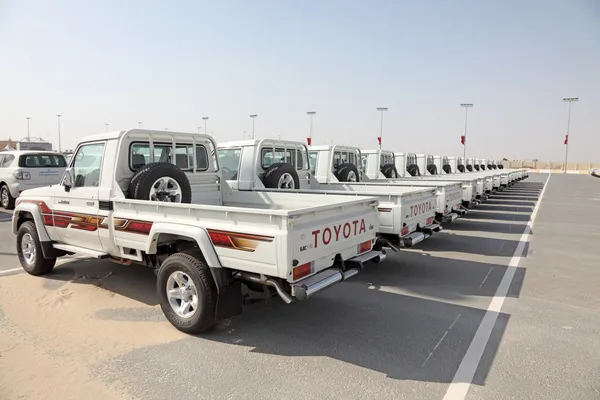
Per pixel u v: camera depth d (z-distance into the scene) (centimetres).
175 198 509
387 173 1377
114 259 504
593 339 388
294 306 477
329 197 570
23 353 354
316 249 367
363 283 571
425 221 713
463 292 532
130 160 497
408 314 453
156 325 417
